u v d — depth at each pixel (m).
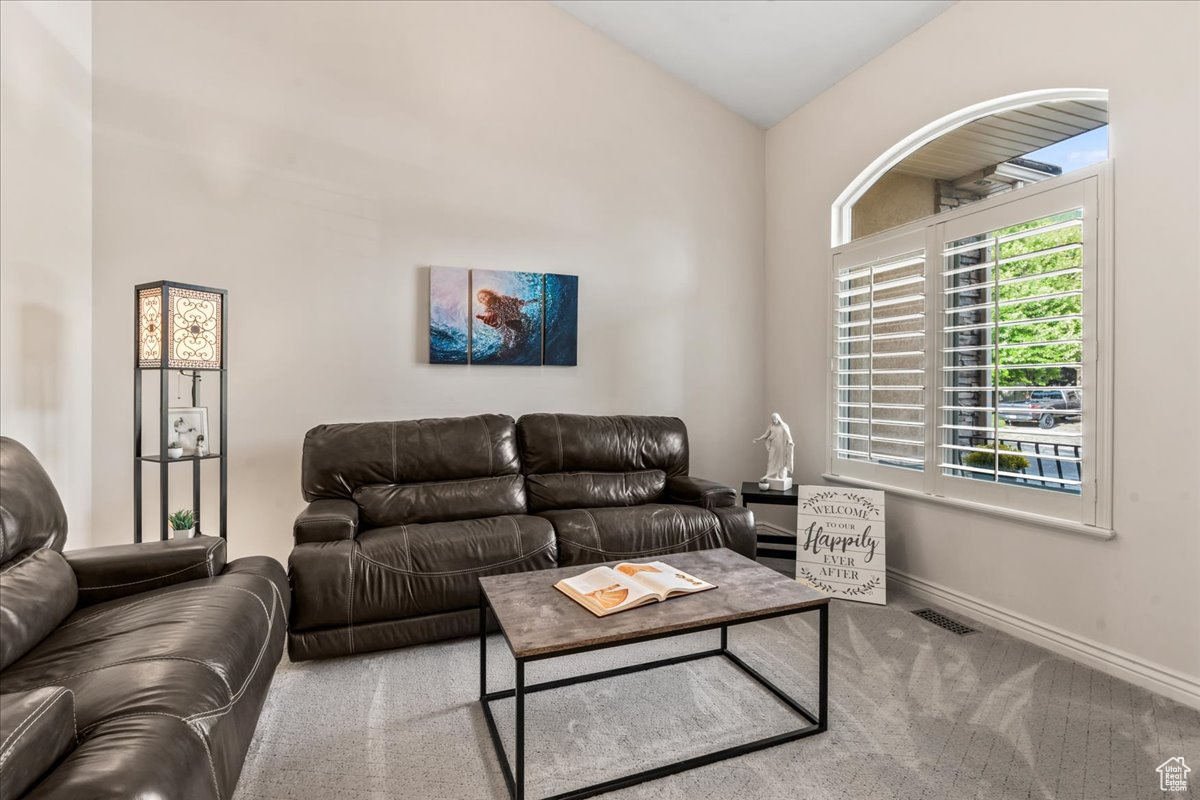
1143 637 2.10
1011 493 2.56
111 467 2.94
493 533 2.58
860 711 1.94
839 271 3.59
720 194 4.16
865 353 3.41
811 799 1.53
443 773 1.64
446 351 3.45
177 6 3.00
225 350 2.62
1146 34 2.09
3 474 1.70
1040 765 1.66
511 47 3.60
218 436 3.09
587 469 3.33
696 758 1.69
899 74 3.16
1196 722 1.86
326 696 2.04
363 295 3.31
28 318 2.45
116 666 1.28
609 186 3.85
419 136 3.41
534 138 3.66
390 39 3.36
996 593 2.65
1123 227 2.16
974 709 1.95
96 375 2.90
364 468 2.85
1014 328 2.55
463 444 3.04
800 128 3.93
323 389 3.25
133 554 1.86
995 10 2.64
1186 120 1.98
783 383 4.11
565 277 3.70
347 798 1.53
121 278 2.93
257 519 3.15
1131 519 2.13
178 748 1.06
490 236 3.57
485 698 1.97
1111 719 1.88
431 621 2.41
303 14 3.21
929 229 2.97
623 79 3.87
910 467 3.12
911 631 2.60
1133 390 2.13
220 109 3.07
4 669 1.35
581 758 1.70
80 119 2.78
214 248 3.06
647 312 3.96
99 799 0.87
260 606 1.76
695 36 3.56
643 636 1.57
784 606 1.76
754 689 2.10
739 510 3.10
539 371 3.70
